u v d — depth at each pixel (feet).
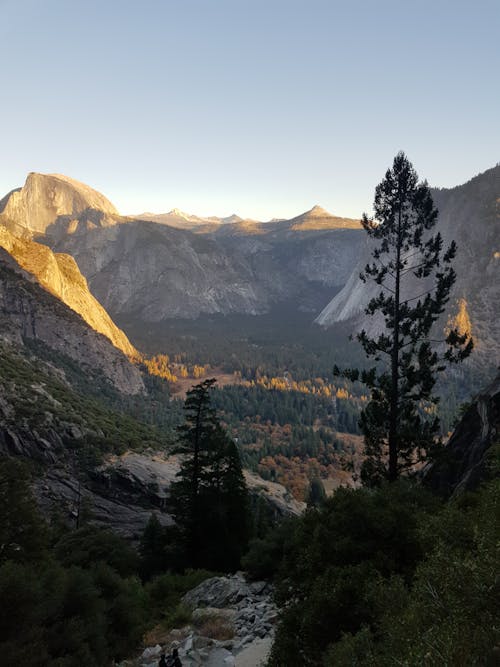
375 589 31.04
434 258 93.09
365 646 24.52
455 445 84.69
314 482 433.89
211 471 124.57
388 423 91.30
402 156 96.12
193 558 116.37
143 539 124.98
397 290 96.02
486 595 19.24
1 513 81.41
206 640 53.06
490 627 17.70
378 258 100.22
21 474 85.25
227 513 121.90
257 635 53.47
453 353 89.45
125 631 56.18
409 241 96.63
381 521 40.91
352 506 43.68
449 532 32.04
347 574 35.88
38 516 87.15
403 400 91.45
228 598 70.59
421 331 91.09
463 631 17.78
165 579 85.51
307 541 46.98
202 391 121.08
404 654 20.07
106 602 56.59
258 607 63.41
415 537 38.42
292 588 44.39
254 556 79.87
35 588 47.47
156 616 71.05
